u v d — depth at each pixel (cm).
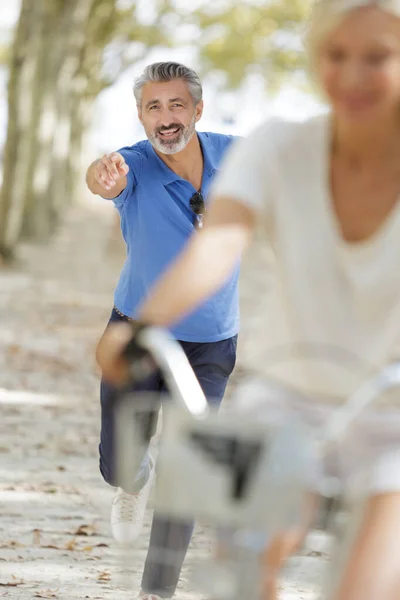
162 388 660
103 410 681
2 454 1143
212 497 380
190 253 398
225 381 686
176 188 668
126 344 401
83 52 4922
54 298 2611
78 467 1106
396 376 387
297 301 413
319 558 747
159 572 580
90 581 742
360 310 407
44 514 919
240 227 403
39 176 4034
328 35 394
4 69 6234
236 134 697
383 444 404
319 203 408
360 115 394
